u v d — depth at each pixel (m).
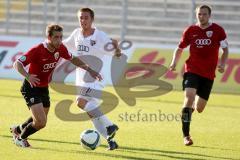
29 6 99.06
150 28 107.75
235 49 77.25
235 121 52.56
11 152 33.81
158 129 46.06
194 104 41.75
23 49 83.38
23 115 50.34
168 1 107.69
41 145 36.66
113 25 110.56
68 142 38.22
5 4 112.31
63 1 115.38
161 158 34.12
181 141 40.78
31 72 34.28
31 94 34.28
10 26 114.94
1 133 40.53
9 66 83.06
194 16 93.12
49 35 33.41
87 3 111.12
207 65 40.34
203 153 36.53
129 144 38.62
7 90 68.75
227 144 40.47
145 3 113.62
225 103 65.44
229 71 76.56
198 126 48.75
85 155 33.84
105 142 38.69
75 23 109.75
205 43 40.16
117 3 116.06
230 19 109.44
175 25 110.62
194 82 39.75
